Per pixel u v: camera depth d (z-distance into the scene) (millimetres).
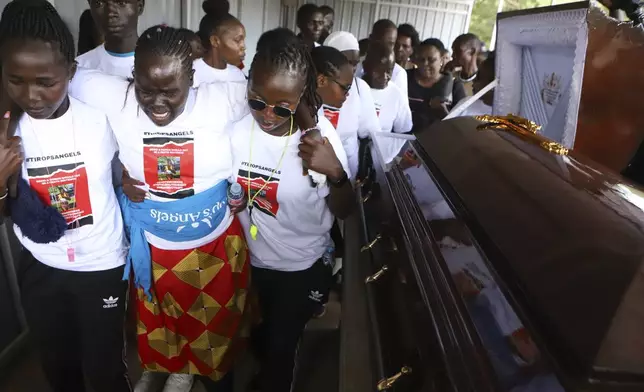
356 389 1104
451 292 910
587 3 1151
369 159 2168
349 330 1281
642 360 574
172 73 1246
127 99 1408
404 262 1180
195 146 1432
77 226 1412
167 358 1729
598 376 572
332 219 1708
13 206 1346
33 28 1126
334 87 1895
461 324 830
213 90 1472
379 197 1708
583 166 1062
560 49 1374
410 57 4148
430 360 871
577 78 1201
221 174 1517
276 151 1483
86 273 1477
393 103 2816
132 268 1628
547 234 816
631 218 768
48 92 1182
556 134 1444
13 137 1250
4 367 2045
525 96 1694
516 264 803
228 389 1933
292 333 1771
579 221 802
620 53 1184
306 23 3520
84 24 2617
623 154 1280
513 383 662
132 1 1599
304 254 1667
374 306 1275
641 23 1400
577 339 614
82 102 1376
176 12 5371
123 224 1583
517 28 1540
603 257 695
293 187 1527
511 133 1360
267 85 1272
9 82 1165
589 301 645
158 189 1474
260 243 1695
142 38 1261
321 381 2166
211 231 1563
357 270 1535
